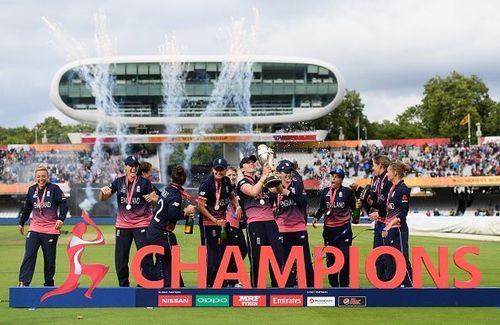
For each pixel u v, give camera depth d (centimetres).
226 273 1018
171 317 932
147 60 5897
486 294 1020
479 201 5753
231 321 902
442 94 8344
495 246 2378
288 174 1187
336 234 1231
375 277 1016
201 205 1140
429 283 1312
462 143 6209
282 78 6034
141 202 1166
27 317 932
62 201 1166
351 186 1246
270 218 1106
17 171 5928
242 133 6116
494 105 8650
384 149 6259
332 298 1016
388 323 889
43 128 11225
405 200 1149
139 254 1020
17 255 2048
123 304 1017
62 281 1352
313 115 6159
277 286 1073
